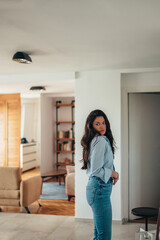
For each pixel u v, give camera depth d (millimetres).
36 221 4684
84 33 2797
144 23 2521
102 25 2572
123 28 2658
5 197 5164
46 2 2080
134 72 4531
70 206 5758
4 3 2088
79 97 4703
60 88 6887
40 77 4941
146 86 4684
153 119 5016
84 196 4641
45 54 3619
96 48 3354
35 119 11078
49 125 8773
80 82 4715
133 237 3920
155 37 2934
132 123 4898
